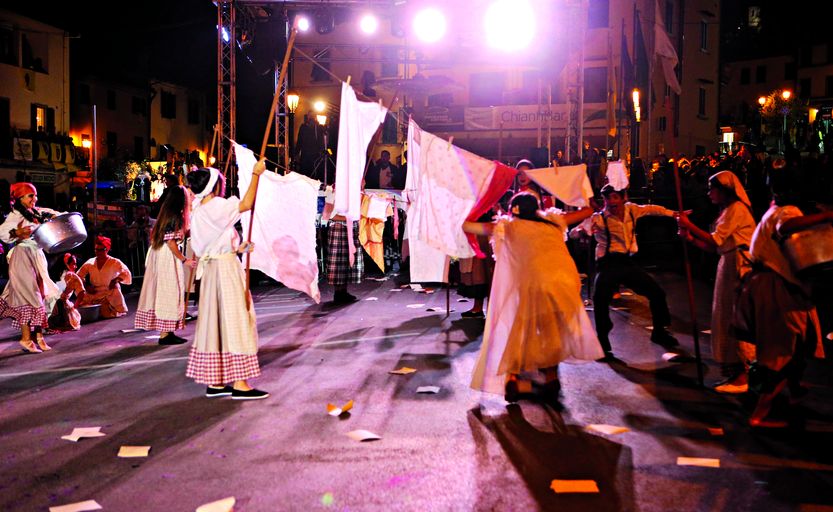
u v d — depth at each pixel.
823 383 6.64
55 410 6.13
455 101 33.75
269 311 11.63
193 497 4.25
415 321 10.31
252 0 18.30
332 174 23.53
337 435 5.32
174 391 6.68
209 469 4.68
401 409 5.96
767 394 5.31
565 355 5.82
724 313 6.39
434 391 6.46
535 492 4.23
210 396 6.41
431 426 5.49
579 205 7.21
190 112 52.16
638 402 6.06
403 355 8.04
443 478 4.46
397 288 14.38
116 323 10.77
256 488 4.36
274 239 8.08
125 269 11.45
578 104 18.08
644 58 15.46
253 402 6.24
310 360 7.86
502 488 4.29
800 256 5.14
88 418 5.87
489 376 6.00
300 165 23.67
